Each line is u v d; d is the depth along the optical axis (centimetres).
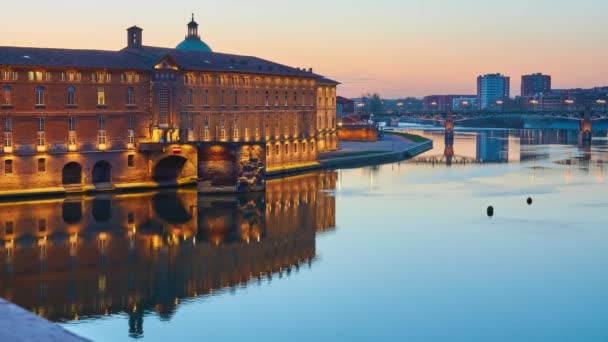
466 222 11112
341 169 19288
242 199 13238
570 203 13012
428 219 11375
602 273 7850
